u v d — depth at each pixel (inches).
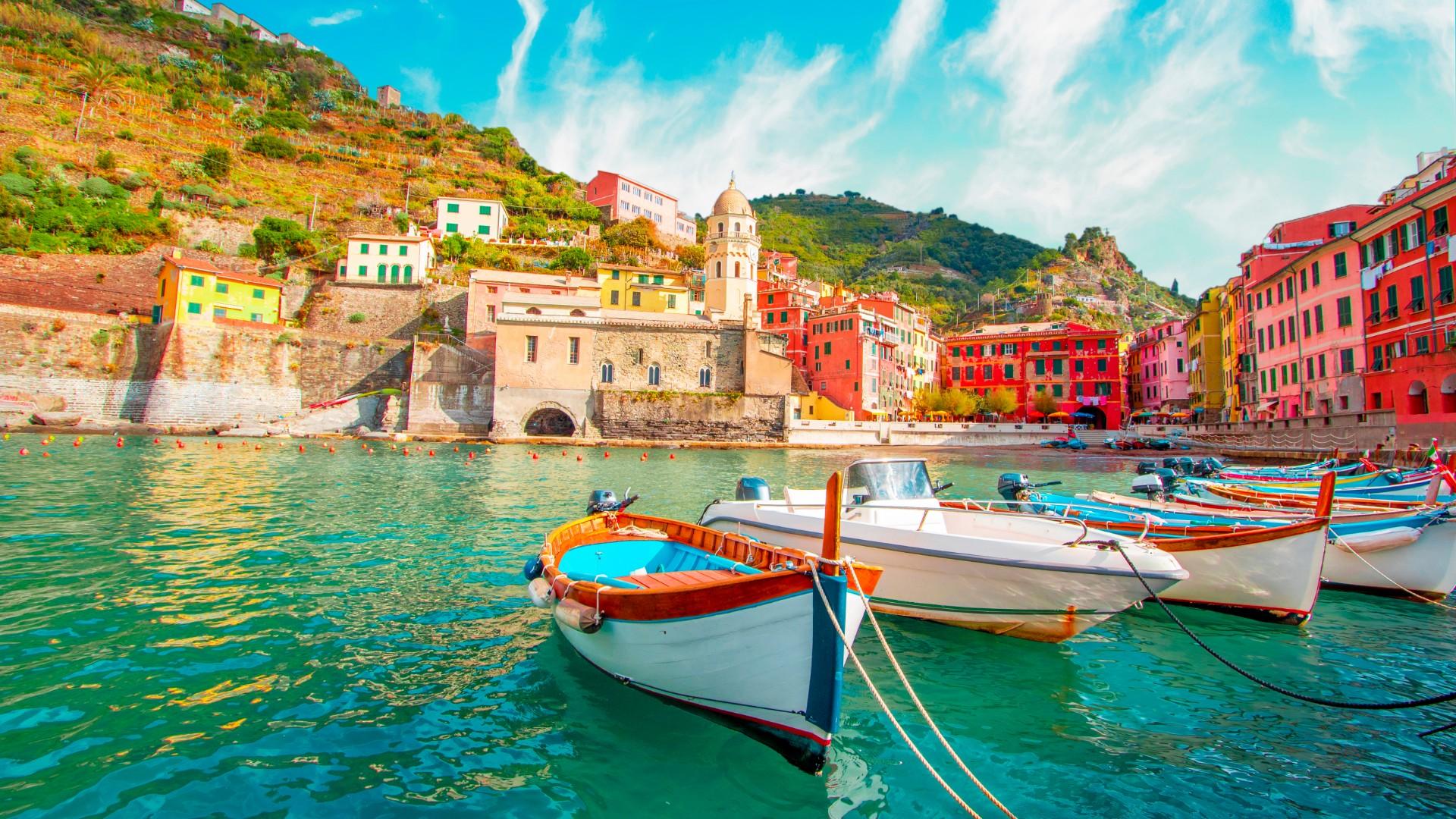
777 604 239.0
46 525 613.0
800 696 238.8
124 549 531.5
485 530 663.1
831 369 2667.3
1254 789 238.8
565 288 2647.6
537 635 366.6
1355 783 243.6
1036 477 1366.9
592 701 289.4
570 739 258.4
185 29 4960.6
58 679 289.6
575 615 278.5
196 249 2657.5
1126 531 474.0
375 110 4977.9
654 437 2201.0
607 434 2191.2
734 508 492.7
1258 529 419.8
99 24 4557.1
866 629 402.9
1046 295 5689.0
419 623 382.9
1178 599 454.0
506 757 244.1
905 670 343.0
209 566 491.8
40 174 2605.8
